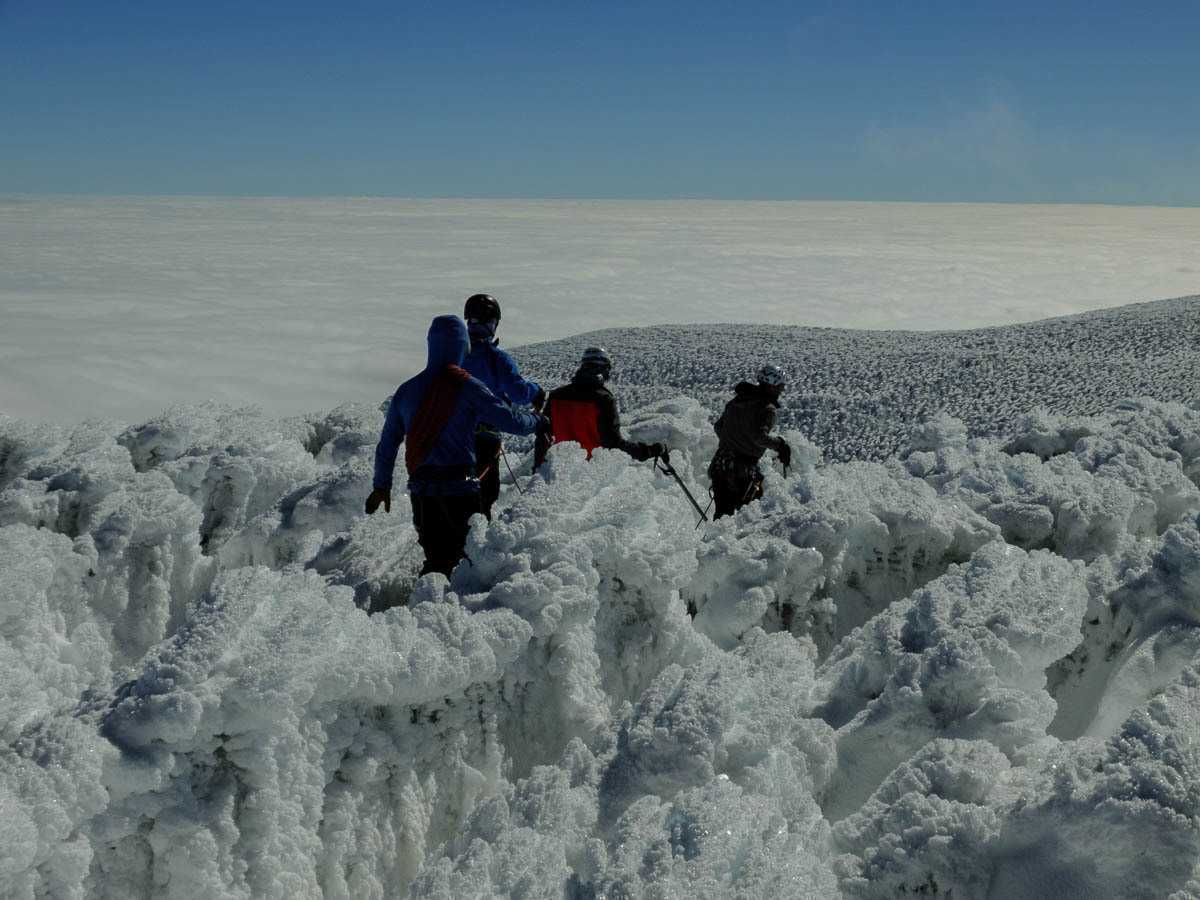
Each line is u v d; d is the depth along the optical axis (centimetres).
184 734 218
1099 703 331
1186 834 208
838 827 246
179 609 421
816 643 399
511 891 207
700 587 395
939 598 320
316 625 253
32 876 192
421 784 266
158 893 214
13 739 225
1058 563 349
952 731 281
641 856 211
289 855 229
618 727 268
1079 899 211
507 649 282
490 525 336
